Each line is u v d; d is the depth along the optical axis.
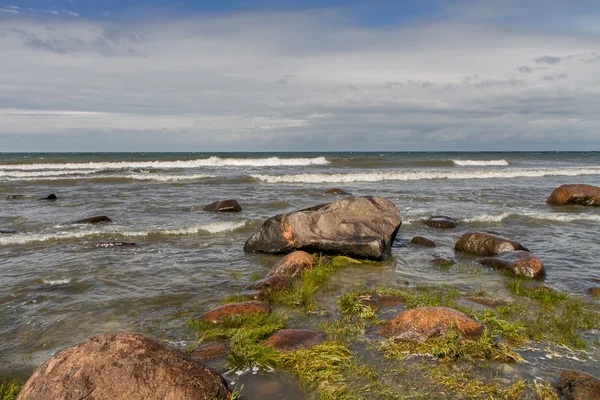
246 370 5.13
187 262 10.41
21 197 21.12
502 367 5.20
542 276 9.41
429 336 5.71
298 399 4.58
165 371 3.98
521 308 7.35
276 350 5.51
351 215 11.36
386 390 4.64
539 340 5.98
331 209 11.43
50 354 5.76
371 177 32.31
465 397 4.55
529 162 59.41
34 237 12.33
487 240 11.43
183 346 5.84
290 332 5.96
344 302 7.37
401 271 9.84
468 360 5.30
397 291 8.18
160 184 27.50
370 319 6.71
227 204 17.50
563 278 9.33
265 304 7.14
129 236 12.96
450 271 9.85
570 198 19.75
